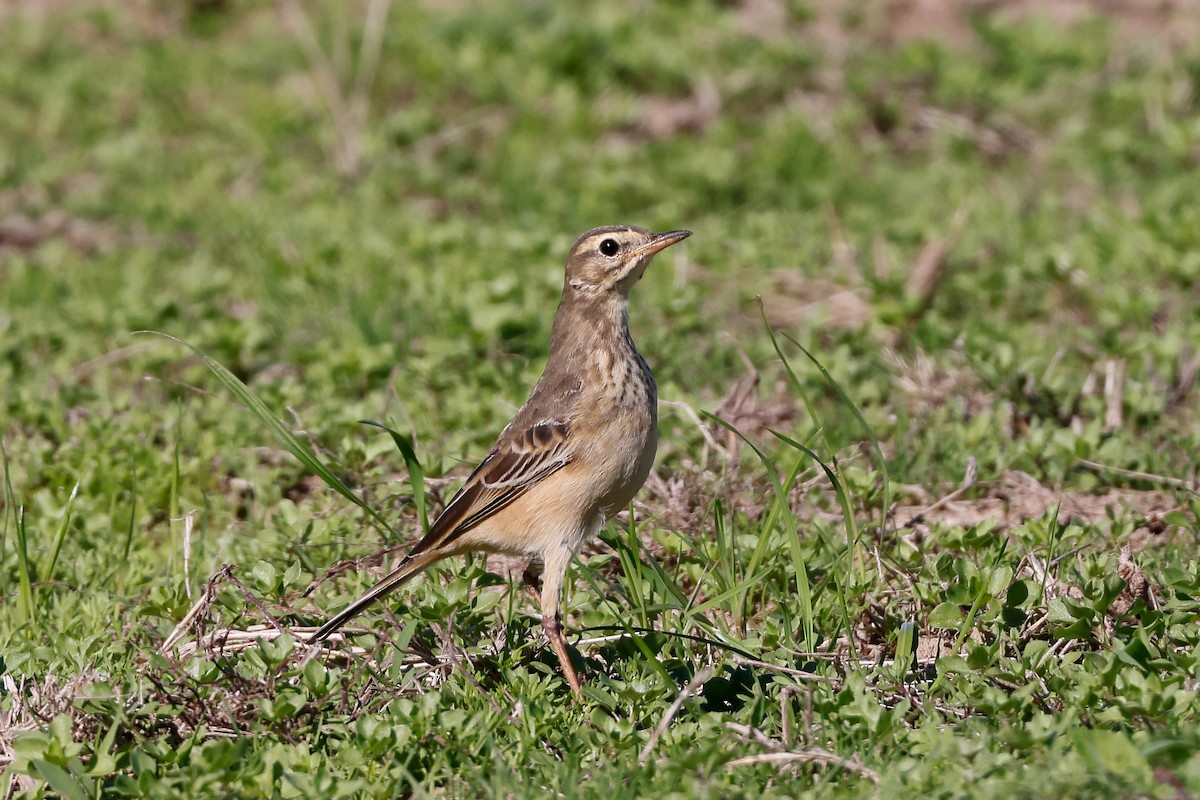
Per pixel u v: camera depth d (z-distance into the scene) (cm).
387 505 1159
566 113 2280
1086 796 711
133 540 1185
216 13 2786
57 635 982
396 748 810
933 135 2197
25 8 2820
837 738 807
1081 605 892
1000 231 1791
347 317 1617
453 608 909
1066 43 2338
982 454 1228
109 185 2178
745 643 921
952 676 875
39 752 789
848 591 960
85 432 1345
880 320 1521
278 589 976
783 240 1830
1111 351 1355
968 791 726
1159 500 1155
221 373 976
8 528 1194
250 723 859
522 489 956
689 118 2291
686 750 806
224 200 2095
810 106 2261
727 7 2583
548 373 982
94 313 1628
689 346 1510
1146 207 1756
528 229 1895
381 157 2203
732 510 1090
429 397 1393
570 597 1027
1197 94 2188
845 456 1222
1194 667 835
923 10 2536
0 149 2286
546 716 851
